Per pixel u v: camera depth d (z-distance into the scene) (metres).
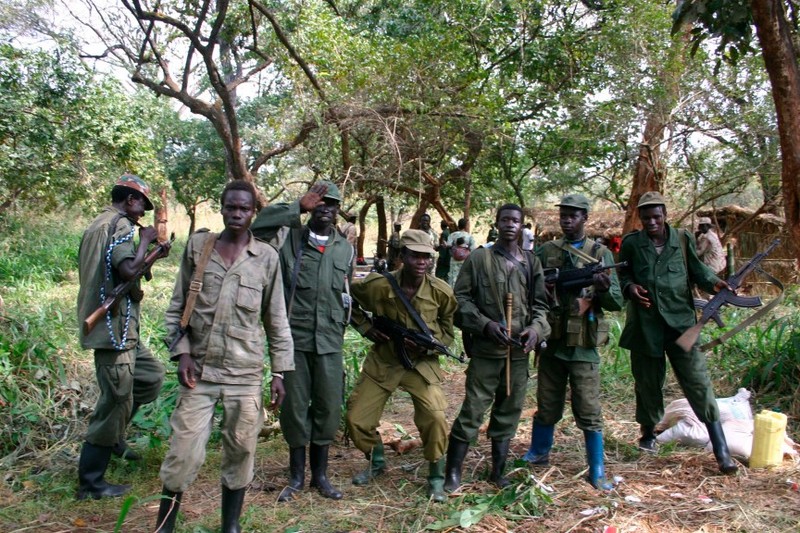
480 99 11.19
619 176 13.61
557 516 3.81
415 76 10.96
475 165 14.04
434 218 27.20
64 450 4.74
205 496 4.15
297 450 4.16
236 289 3.32
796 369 5.98
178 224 28.67
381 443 4.57
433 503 3.99
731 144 11.51
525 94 12.67
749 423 4.89
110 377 4.00
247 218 3.35
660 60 11.24
